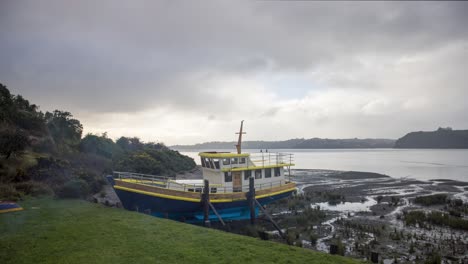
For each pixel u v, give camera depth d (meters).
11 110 40.22
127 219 17.44
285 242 19.44
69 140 53.56
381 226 23.33
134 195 21.47
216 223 23.22
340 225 23.75
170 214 22.28
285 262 11.12
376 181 55.03
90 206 21.20
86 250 12.01
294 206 31.00
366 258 16.47
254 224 23.23
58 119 55.06
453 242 19.22
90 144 54.81
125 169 44.53
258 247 12.84
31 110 50.84
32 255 11.39
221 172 24.00
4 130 32.28
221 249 12.40
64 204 21.69
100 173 41.62
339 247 17.41
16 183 24.88
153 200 21.31
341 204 33.09
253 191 23.47
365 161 123.06
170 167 58.00
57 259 11.02
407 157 143.88
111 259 11.07
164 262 10.85
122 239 13.51
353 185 49.50
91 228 15.25
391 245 18.73
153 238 13.74
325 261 11.40
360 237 20.48
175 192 21.45
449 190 43.41
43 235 13.88
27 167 28.64
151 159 51.12
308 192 40.97
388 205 32.19
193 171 63.81
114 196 30.52
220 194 22.77
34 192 24.38
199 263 10.82
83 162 45.44
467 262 16.03
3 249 11.98
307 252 12.45
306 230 22.33
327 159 144.62
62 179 28.31
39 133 41.91
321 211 28.12
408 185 49.09
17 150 29.47
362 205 32.47
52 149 41.47
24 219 16.81
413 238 20.11
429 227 22.77
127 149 71.75
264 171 26.62
